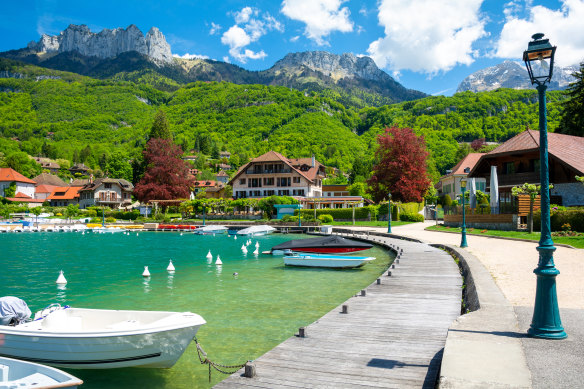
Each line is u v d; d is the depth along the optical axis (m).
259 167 92.56
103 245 43.38
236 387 6.25
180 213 89.88
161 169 95.88
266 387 6.23
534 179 40.47
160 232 66.19
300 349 8.02
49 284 20.38
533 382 4.78
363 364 7.11
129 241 48.66
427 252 26.19
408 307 11.66
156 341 8.56
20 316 9.79
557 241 25.06
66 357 8.67
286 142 185.00
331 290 18.03
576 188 37.22
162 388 8.20
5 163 151.88
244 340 10.95
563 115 57.12
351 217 69.81
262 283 19.97
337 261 24.81
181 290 18.30
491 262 17.94
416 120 190.38
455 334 6.66
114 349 8.52
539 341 6.29
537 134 42.22
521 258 19.20
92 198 116.81
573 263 16.75
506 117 175.12
